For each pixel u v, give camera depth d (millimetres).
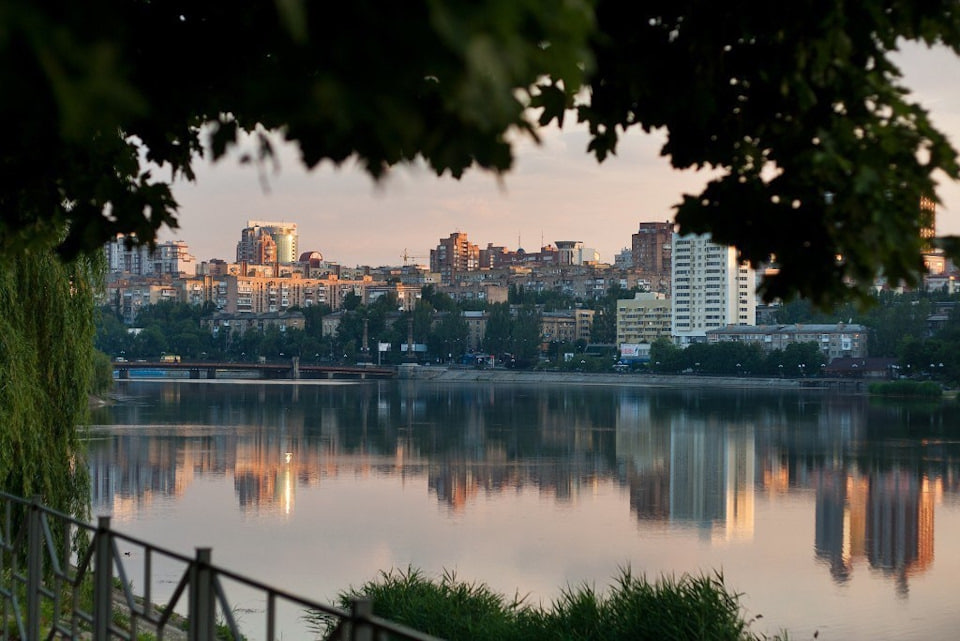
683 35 8336
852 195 8211
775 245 8820
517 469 97000
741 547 61844
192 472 89625
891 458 107750
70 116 4227
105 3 4527
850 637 43906
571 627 27750
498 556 57625
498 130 5121
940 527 69125
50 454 28047
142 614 12305
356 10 4738
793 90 8625
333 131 5652
